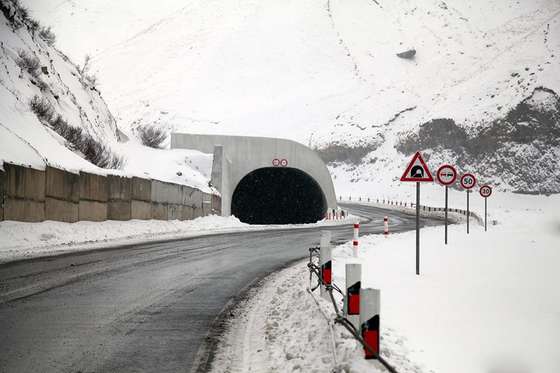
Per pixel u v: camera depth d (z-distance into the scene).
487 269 15.43
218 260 16.84
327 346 6.50
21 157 19.48
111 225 24.38
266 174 58.22
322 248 9.78
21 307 8.99
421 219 58.41
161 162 42.22
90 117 40.09
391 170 125.38
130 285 11.57
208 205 38.25
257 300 10.37
